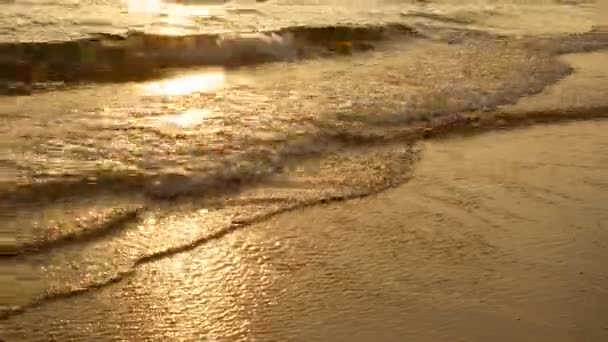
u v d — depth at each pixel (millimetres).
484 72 8523
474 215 4805
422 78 8047
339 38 10055
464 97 7363
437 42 10258
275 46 9500
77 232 4238
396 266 4102
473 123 6684
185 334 3402
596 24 12602
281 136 5867
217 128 5969
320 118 6332
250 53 9266
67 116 6242
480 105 7180
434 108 6926
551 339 3436
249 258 4117
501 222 4711
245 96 7016
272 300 3717
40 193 4656
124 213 4496
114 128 5910
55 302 3600
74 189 4742
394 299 3766
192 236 4316
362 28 10391
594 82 8477
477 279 3982
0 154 5219
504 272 4070
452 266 4121
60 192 4691
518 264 4168
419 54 9461
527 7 13945
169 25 9922
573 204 5043
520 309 3695
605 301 3801
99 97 7000
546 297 3814
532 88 7973
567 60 9664
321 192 5055
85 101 6809
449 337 3445
